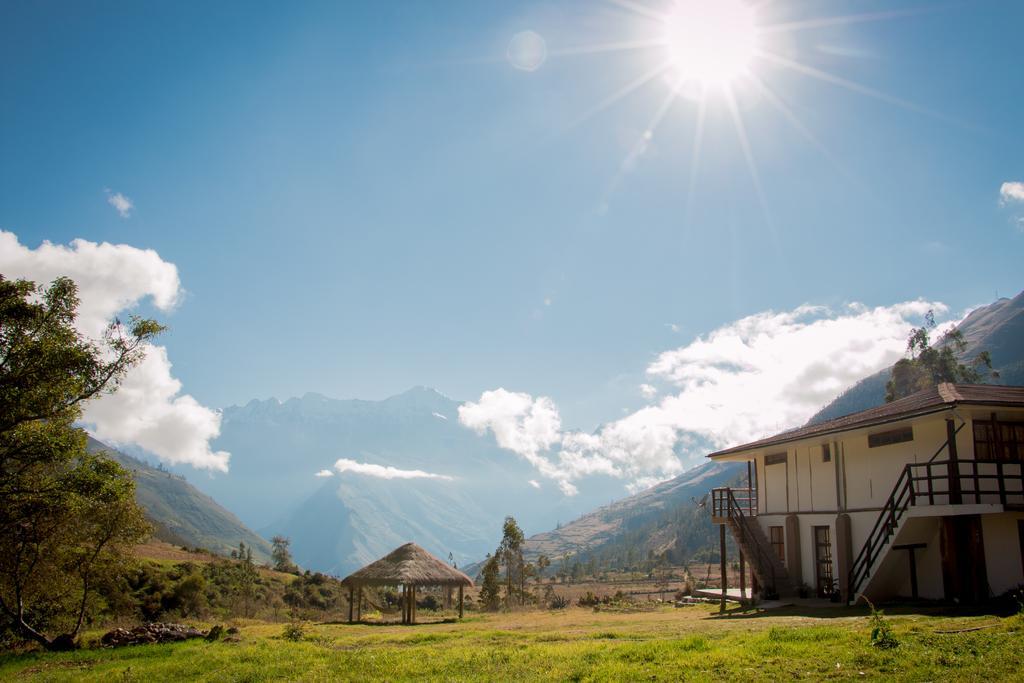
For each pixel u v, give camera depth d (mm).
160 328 26625
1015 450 23500
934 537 23625
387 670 14695
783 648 13469
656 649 14516
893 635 13930
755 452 34844
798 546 30984
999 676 10516
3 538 24766
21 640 25516
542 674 12797
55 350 24031
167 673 16125
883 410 27234
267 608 57531
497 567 64625
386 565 39688
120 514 26938
